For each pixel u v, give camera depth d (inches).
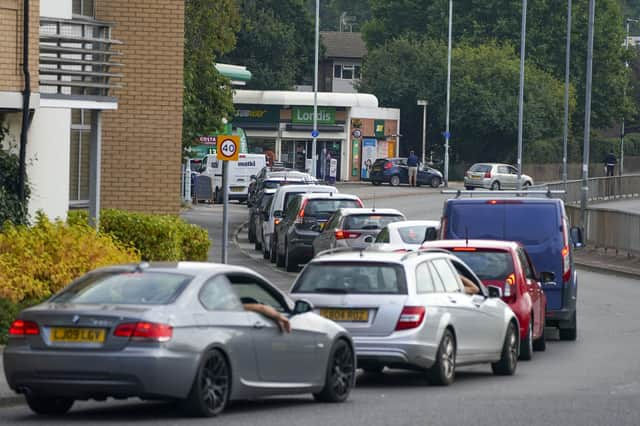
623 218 4190.5
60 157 2519.7
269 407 1422.2
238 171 6668.3
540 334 2135.8
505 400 1483.8
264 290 1412.4
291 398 1528.1
